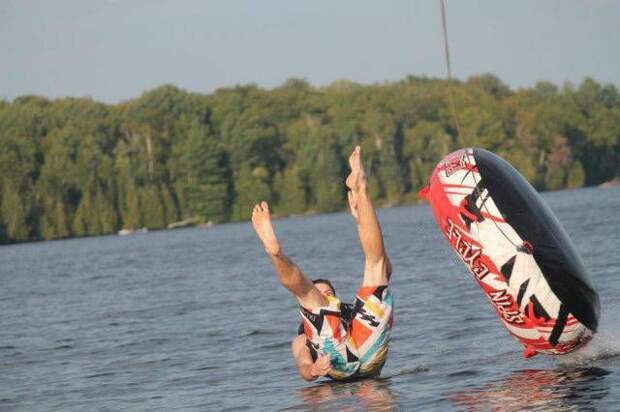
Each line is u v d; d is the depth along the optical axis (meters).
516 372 27.70
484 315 39.84
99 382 32.91
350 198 27.38
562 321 27.61
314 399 26.59
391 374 29.17
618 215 122.94
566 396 24.00
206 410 26.62
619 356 28.23
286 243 144.50
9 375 36.03
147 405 28.09
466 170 28.88
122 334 46.50
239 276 82.12
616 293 43.50
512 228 27.80
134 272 105.00
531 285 27.59
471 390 25.84
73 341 45.38
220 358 35.78
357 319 27.59
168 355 37.75
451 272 62.59
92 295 75.50
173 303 61.34
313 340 27.75
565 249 27.83
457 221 28.67
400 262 78.00
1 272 131.38
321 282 28.73
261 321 46.28
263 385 29.48
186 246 169.88
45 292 84.31
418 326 38.84
